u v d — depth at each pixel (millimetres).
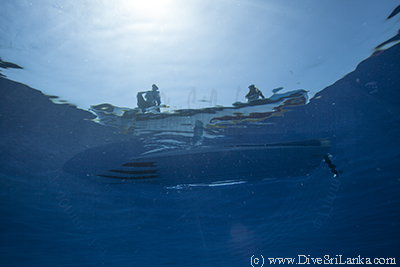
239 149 6605
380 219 7762
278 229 8531
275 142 7008
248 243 9266
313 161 6793
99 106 5875
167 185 7258
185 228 8328
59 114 5859
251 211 8117
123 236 8172
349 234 8719
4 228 6934
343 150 6867
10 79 5113
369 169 6895
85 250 8398
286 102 6227
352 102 6133
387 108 5980
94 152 6500
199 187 7590
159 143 7000
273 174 7031
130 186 7168
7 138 5801
